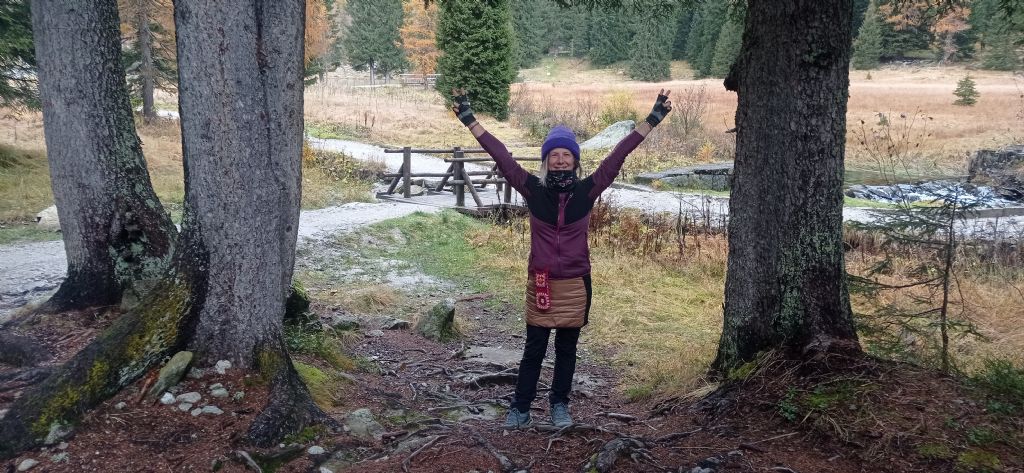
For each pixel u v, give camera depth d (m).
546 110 34.78
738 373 4.34
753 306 4.46
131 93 25.50
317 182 16.69
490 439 3.76
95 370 3.39
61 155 5.16
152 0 23.38
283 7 3.66
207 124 3.56
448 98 34.66
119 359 3.48
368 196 15.60
